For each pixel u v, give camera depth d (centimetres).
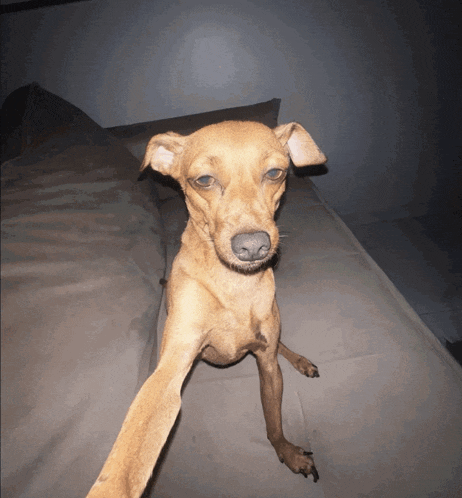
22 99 44
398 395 27
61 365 19
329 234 46
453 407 26
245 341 27
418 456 23
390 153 69
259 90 65
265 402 26
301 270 41
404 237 66
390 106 67
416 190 71
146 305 28
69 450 17
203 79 64
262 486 23
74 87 62
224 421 28
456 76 65
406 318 34
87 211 28
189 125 56
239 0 60
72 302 21
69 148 35
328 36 62
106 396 20
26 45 60
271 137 27
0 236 21
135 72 62
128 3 59
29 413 17
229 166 24
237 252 23
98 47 61
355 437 25
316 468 24
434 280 56
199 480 24
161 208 54
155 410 20
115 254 28
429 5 62
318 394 28
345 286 38
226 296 26
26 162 29
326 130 67
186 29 61
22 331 18
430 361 29
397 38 63
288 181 59
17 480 16
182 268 28
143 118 65
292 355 31
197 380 31
